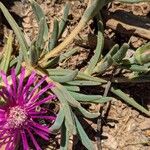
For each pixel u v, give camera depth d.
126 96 0.17
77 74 0.15
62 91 0.15
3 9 0.15
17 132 0.14
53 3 0.18
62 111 0.14
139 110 0.17
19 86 0.14
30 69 0.16
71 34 0.16
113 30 0.18
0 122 0.14
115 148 0.17
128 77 0.17
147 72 0.17
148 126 0.17
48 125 0.17
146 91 0.18
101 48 0.16
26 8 0.18
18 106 0.14
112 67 0.17
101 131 0.17
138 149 0.17
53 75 0.16
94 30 0.18
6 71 0.15
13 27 0.15
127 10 0.18
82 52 0.18
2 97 0.14
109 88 0.17
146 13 0.19
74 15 0.18
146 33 0.18
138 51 0.16
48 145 0.17
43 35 0.15
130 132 0.17
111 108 0.17
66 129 0.15
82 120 0.17
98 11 0.16
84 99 0.15
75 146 0.17
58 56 0.16
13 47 0.17
